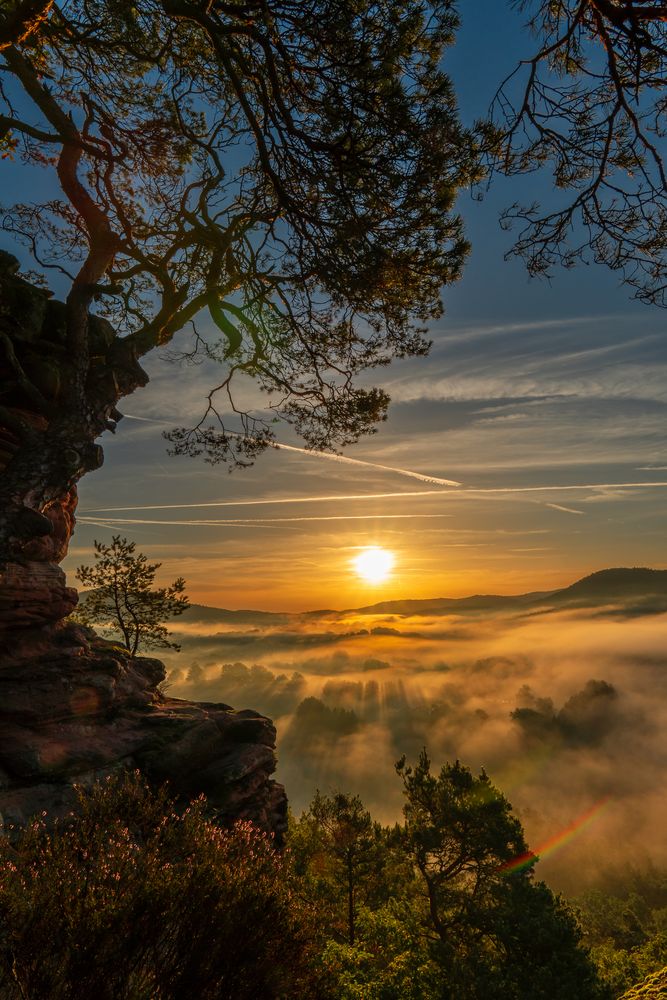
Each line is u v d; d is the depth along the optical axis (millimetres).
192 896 5121
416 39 7832
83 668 13656
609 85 6008
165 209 13492
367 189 9008
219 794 13953
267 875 6109
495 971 17641
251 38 7965
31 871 4992
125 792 7422
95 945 4277
